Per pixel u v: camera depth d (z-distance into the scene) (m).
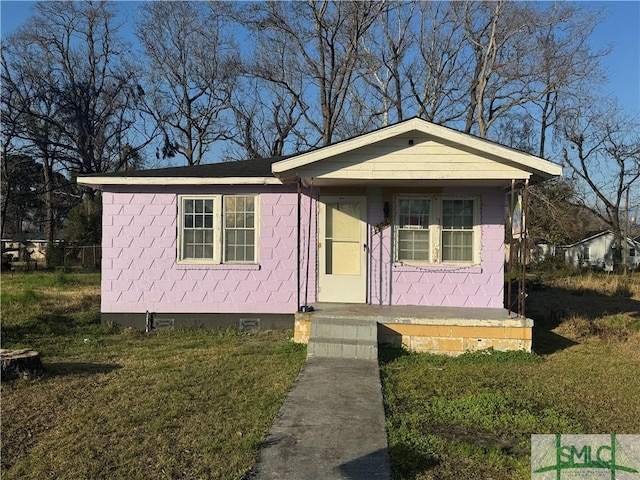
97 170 41.12
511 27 25.05
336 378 7.01
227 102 37.12
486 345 8.83
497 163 9.16
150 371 7.52
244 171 11.34
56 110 38.47
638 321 12.80
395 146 9.33
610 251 43.19
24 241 43.72
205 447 4.75
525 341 8.78
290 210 11.02
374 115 31.25
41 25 36.91
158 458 4.55
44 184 40.44
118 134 42.12
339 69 29.03
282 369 7.60
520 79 25.53
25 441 4.96
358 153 9.36
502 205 10.59
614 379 7.38
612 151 37.22
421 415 5.69
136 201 11.13
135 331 10.80
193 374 7.35
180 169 11.87
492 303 10.54
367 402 6.02
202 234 11.17
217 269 11.10
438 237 10.71
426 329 8.91
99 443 4.88
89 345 9.53
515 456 4.72
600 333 10.92
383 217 10.82
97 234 35.25
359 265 10.89
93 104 40.41
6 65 34.88
